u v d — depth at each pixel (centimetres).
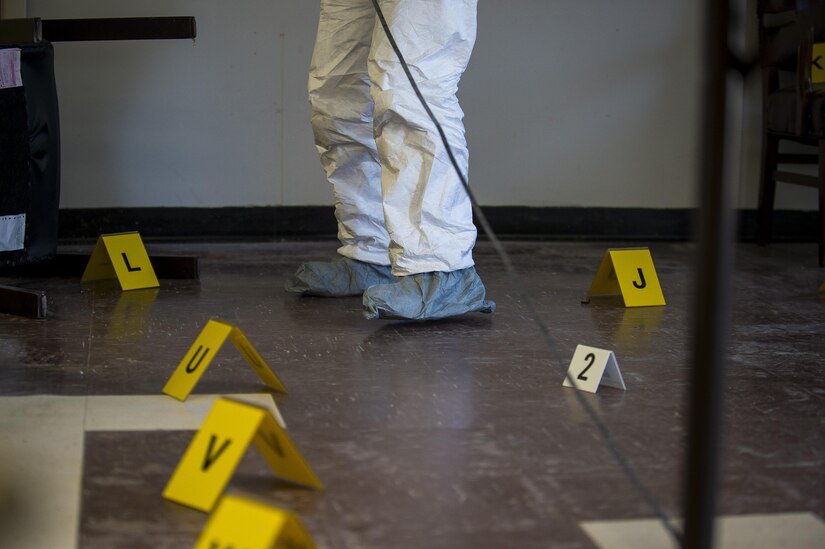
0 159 254
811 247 393
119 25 288
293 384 188
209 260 337
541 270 330
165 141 382
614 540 122
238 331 178
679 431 165
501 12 392
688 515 81
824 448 160
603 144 405
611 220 409
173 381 179
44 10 364
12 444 151
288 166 389
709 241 75
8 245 258
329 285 273
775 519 131
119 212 383
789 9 345
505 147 401
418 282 240
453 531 123
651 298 276
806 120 346
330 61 262
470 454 152
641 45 400
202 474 128
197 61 379
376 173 272
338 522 125
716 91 73
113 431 158
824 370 209
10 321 237
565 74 399
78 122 376
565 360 211
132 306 258
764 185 387
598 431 164
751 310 271
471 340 227
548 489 138
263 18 379
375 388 186
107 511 127
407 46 228
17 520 123
